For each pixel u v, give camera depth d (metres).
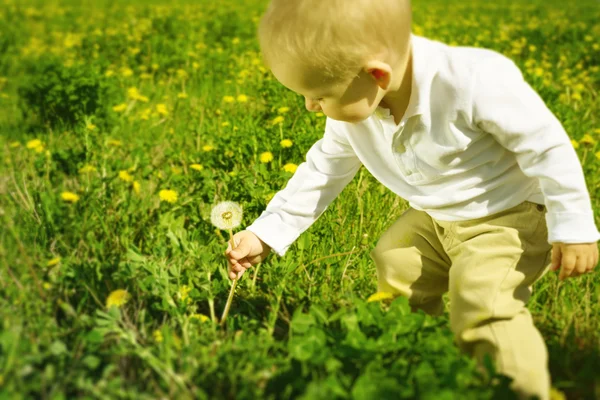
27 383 1.44
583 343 1.91
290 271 2.22
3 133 4.38
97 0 14.92
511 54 7.27
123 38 7.79
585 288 2.28
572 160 1.64
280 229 2.11
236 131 3.51
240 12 11.11
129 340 1.67
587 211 1.63
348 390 1.43
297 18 1.59
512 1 16.12
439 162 1.78
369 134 1.90
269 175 2.81
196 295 2.05
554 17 11.59
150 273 2.06
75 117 4.41
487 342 1.65
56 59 5.46
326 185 2.12
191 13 11.31
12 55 7.58
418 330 1.63
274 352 1.74
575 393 1.70
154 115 4.31
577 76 5.94
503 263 1.75
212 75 5.93
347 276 2.36
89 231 2.38
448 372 1.41
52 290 1.86
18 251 1.89
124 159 3.43
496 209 1.80
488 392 1.37
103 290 1.97
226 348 1.68
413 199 1.92
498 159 1.76
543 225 1.79
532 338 1.63
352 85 1.66
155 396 1.53
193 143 3.90
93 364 1.51
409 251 2.04
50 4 13.78
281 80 1.71
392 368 1.47
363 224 2.74
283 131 3.42
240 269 2.08
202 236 2.44
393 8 1.61
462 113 1.67
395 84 1.71
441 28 9.52
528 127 1.63
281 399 1.52
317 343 1.54
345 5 1.57
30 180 3.00
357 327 1.61
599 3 15.05
